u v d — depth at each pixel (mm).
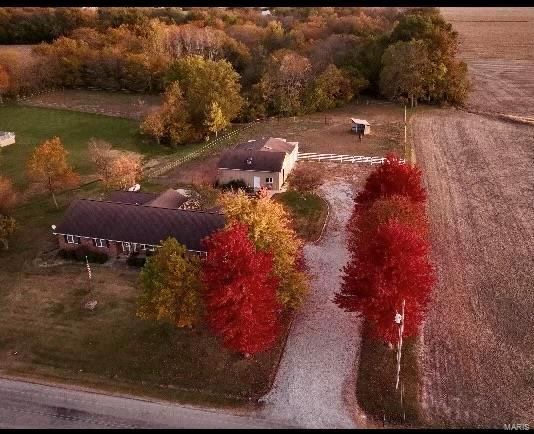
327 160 72000
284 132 84438
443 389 35469
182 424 33500
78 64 108688
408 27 101625
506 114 90125
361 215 45031
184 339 40656
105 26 130250
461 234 53375
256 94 92438
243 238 35438
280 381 36656
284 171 65500
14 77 103375
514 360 37656
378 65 102312
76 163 73750
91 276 48781
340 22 123562
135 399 35562
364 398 35062
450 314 42219
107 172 64625
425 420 33375
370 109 95562
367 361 37969
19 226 56844
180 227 49438
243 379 36875
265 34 120750
